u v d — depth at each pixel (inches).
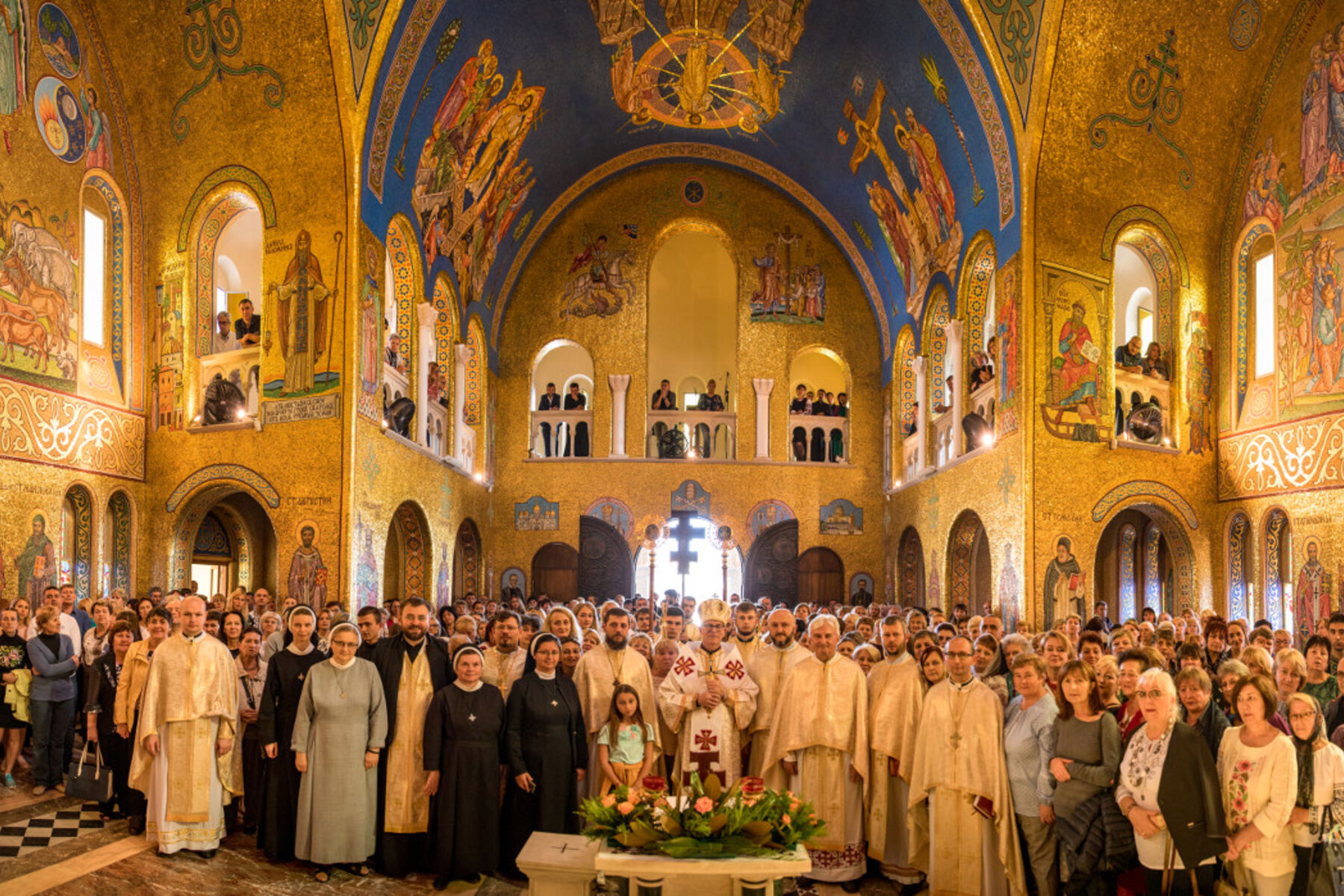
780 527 1069.1
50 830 378.3
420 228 768.9
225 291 905.5
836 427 1112.8
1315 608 642.8
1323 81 641.6
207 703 351.9
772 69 895.7
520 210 1010.7
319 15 605.3
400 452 723.4
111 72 664.4
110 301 669.9
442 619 626.8
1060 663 332.5
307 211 642.8
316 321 637.9
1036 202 690.2
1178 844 237.0
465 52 719.7
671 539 1078.4
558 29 802.8
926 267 919.0
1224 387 740.7
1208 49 678.5
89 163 637.3
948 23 700.0
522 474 1080.2
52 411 592.4
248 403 681.6
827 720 329.7
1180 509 725.3
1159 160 716.7
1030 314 683.4
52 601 512.1
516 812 333.4
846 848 330.3
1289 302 673.0
